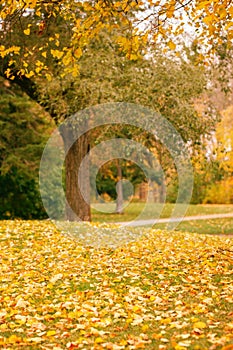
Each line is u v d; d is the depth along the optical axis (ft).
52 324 19.85
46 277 27.89
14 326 19.58
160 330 18.58
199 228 72.33
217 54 43.24
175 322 19.12
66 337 18.26
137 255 33.76
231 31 25.38
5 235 40.98
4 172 73.51
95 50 46.39
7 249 36.09
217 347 15.92
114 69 46.37
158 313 20.85
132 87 45.19
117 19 41.37
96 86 44.62
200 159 50.01
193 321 19.13
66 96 48.67
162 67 45.85
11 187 80.18
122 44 27.86
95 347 16.69
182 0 24.90
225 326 18.43
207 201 103.50
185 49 45.55
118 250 35.78
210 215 88.94
